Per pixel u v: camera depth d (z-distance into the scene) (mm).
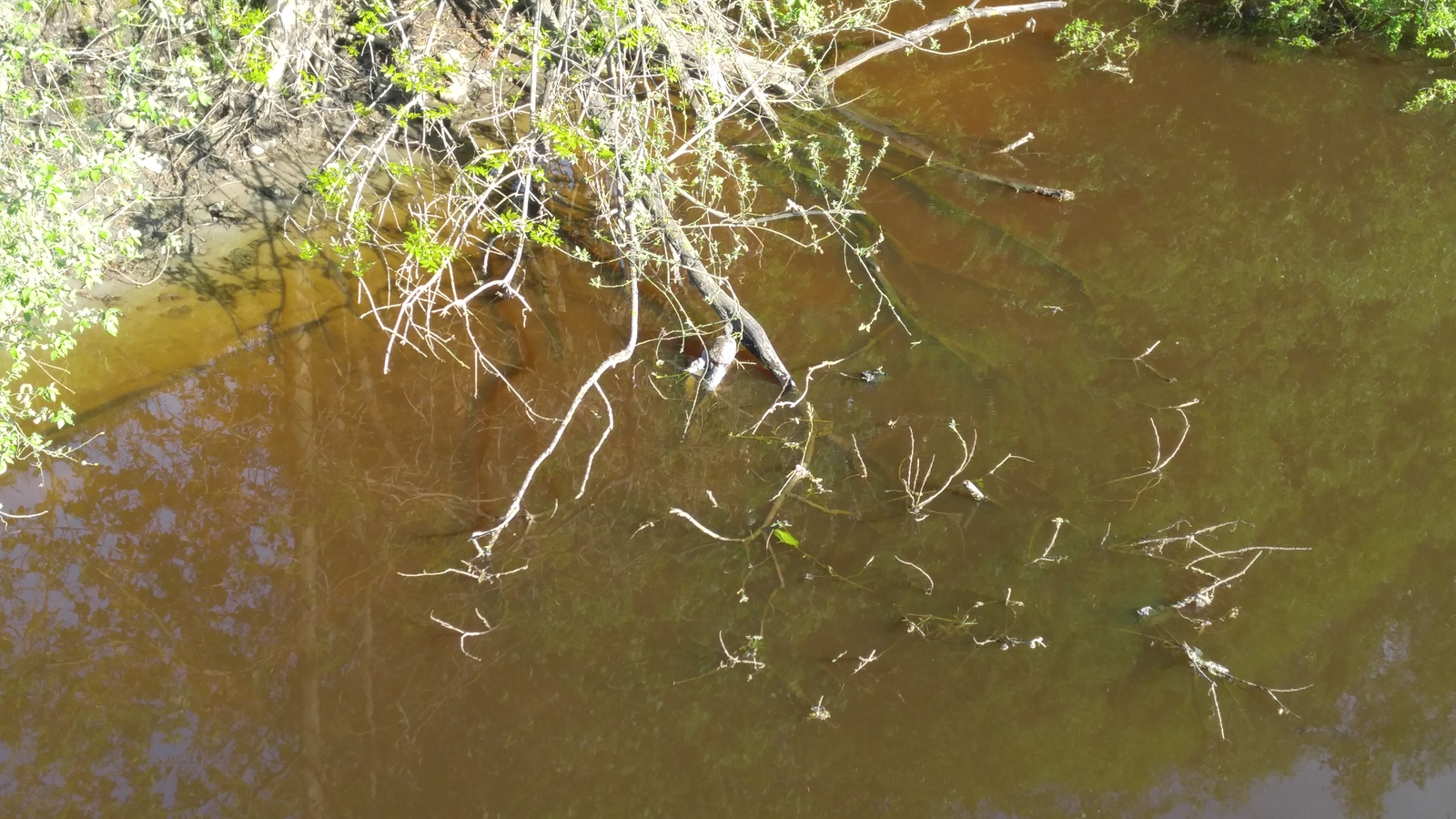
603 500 6566
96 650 5902
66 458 6770
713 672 5727
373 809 5230
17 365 6039
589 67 7492
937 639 5805
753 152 9156
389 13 7957
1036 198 8711
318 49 8555
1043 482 6582
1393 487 6656
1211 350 7488
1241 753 5379
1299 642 5828
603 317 7703
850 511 6438
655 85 9078
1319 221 8641
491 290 7844
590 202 8562
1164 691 5594
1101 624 5863
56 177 5652
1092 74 10164
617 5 6551
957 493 6488
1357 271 8211
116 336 7332
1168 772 5309
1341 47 10523
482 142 8695
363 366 7324
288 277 7793
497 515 6477
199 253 7840
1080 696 5574
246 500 6590
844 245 8219
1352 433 6992
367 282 7812
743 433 6918
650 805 5219
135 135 7383
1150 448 6820
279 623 6004
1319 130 9562
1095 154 9234
